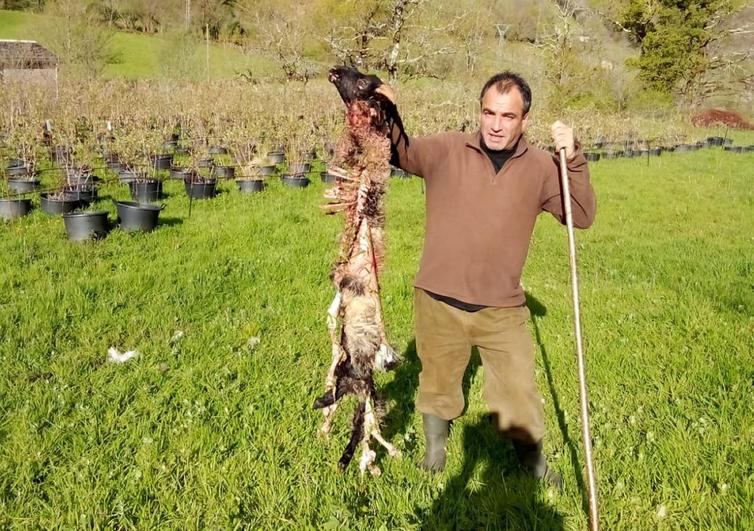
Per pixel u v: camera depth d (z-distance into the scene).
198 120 17.17
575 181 3.28
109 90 20.67
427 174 3.47
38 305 6.02
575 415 4.51
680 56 37.94
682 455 3.92
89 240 8.45
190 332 5.80
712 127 35.78
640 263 8.74
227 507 3.45
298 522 3.37
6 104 15.64
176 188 12.75
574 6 27.98
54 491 3.56
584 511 3.48
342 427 4.23
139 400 4.55
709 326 6.08
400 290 7.17
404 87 20.98
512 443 4.05
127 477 3.67
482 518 3.43
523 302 3.55
